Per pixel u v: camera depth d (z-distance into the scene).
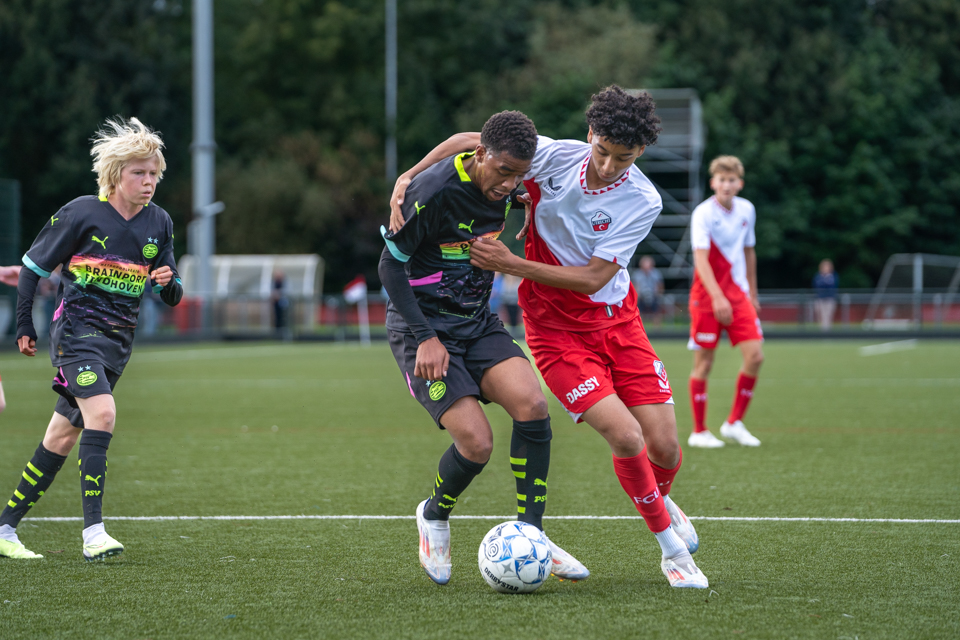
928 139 103.88
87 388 10.37
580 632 7.80
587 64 103.38
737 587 9.23
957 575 9.64
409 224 9.11
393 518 12.64
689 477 15.70
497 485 15.23
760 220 103.25
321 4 113.31
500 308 65.44
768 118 104.81
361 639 7.67
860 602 8.69
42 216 93.62
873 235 104.81
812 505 13.34
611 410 9.39
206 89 61.31
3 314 51.19
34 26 90.75
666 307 69.50
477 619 8.20
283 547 11.02
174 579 9.59
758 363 19.42
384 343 66.81
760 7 106.94
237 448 19.27
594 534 11.66
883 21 113.06
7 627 8.03
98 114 93.25
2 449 18.86
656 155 90.19
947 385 33.06
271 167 100.44
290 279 76.25
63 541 11.30
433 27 114.81
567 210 9.76
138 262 10.83
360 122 108.69
